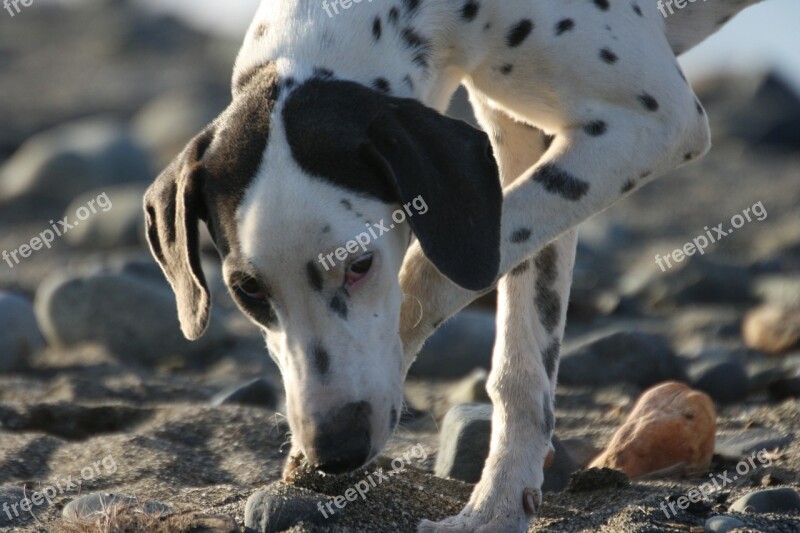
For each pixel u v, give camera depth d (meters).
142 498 8.41
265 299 7.19
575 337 16.19
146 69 55.16
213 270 18.42
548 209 7.65
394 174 6.97
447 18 7.93
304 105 7.17
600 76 7.83
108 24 63.50
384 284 7.22
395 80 7.70
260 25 7.87
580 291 17.98
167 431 10.20
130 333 15.05
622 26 7.92
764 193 29.67
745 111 41.38
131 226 23.25
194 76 52.81
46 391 13.01
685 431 9.03
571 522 7.69
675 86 7.91
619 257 22.62
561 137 7.95
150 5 67.31
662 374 12.89
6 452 9.73
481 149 7.22
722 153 37.25
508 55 7.95
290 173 6.96
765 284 18.80
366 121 7.14
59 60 57.56
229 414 10.46
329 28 7.66
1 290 19.00
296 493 7.56
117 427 11.05
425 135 7.14
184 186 7.28
